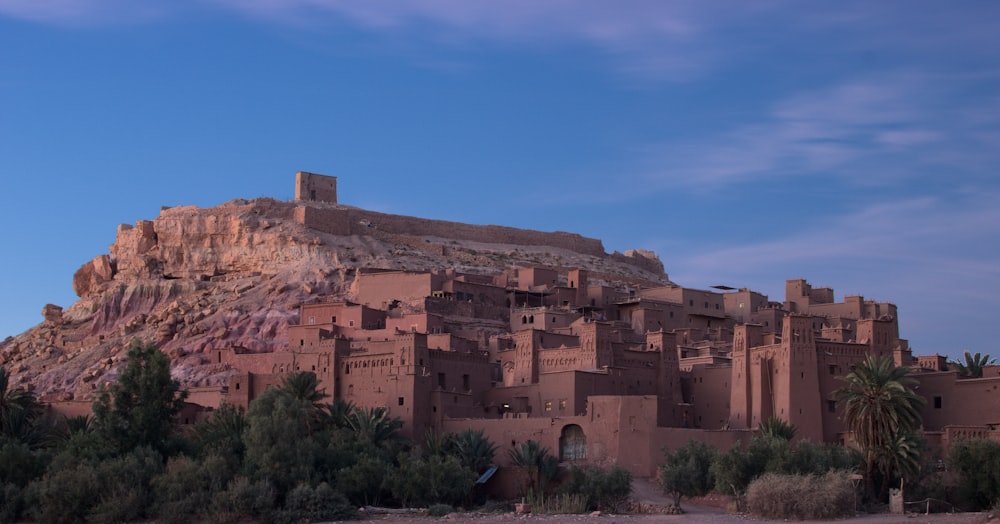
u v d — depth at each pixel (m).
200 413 137.75
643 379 135.12
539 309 163.25
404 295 167.62
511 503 112.81
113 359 167.38
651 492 111.31
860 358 126.81
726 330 175.25
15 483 111.75
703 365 136.38
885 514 101.56
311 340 149.50
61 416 137.75
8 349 184.75
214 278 189.62
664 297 177.25
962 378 123.88
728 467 107.25
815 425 122.06
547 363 139.00
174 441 121.56
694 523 98.06
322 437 119.56
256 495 106.00
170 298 186.62
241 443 117.38
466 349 145.62
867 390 109.75
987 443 106.00
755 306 178.12
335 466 114.44
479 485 116.69
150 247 196.38
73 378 167.62
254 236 189.00
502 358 145.12
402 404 126.94
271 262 186.12
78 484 106.62
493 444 121.56
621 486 108.81
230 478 110.25
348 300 171.00
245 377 136.50
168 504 105.75
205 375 153.38
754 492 101.50
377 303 169.12
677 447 115.44
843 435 122.00
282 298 172.75
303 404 119.50
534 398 130.62
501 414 132.00
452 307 164.00
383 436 121.69
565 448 118.88
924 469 109.94
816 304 182.12
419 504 111.62
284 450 111.44
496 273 189.88
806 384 122.81
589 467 111.75
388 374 129.00
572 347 136.88
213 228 192.62
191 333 168.88
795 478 101.56
